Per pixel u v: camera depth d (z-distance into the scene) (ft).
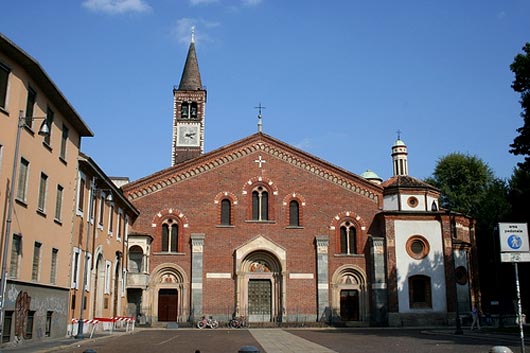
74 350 85.81
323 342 105.60
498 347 43.50
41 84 96.89
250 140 184.14
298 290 174.60
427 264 176.76
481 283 241.35
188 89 250.16
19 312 88.43
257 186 181.47
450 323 172.55
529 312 201.57
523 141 130.93
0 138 82.84
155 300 171.42
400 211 178.91
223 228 176.96
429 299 174.29
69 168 113.91
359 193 184.24
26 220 91.09
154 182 178.81
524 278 201.57
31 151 93.56
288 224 179.42
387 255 175.52
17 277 87.97
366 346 95.55
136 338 115.96
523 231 60.13
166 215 177.06
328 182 184.14
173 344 99.71
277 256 175.63
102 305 138.10
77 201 118.01
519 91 132.46
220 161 182.09
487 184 266.98
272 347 93.86
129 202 162.61
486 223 244.22
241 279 173.27
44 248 99.60
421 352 83.10
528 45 132.36
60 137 108.68
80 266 120.78
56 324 105.70
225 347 93.71
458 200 262.67
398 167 215.92
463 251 182.60
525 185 150.61
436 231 179.73
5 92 85.25
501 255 59.62
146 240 169.68
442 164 273.75
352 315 176.04
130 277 165.99
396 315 170.91
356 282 178.50
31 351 79.51
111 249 148.05
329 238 179.83
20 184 89.81
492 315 190.60
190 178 180.14
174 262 173.68
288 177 183.01
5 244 78.07
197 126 246.88
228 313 170.81
